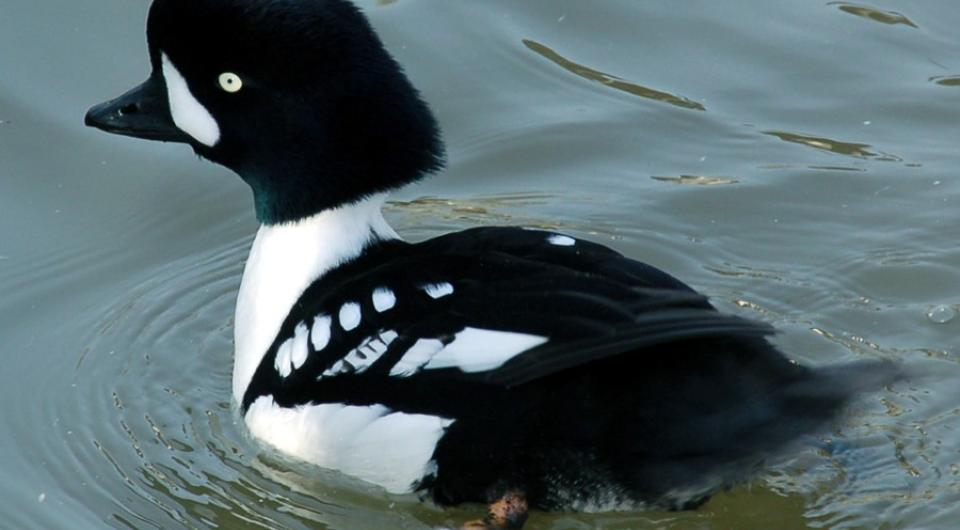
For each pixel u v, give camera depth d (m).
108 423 11.59
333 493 10.66
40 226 13.81
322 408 10.14
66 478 11.11
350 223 10.74
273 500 10.77
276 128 10.59
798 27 16.03
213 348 12.41
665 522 10.24
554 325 9.30
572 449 9.38
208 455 11.20
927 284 12.72
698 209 13.83
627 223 13.69
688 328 8.96
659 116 14.99
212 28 10.43
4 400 11.90
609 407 9.24
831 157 14.32
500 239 10.27
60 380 12.08
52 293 13.09
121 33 15.56
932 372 11.65
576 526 10.14
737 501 10.41
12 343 12.51
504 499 9.79
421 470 9.98
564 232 13.56
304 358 10.24
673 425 9.16
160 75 11.02
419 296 9.91
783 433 9.24
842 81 15.28
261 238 11.11
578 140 14.78
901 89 15.10
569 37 16.09
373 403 9.91
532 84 15.45
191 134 10.99
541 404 9.36
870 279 12.82
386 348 9.84
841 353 11.94
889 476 10.62
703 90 15.30
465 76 15.50
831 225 13.50
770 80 15.38
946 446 10.88
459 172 14.51
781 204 13.80
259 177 10.85
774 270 13.03
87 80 15.05
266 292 10.87
